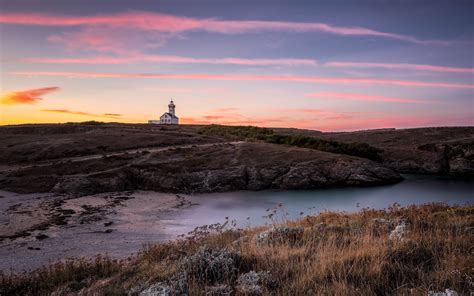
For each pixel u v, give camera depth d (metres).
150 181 59.78
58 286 9.01
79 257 23.38
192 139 93.50
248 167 64.06
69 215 38.38
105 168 63.25
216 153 73.69
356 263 6.85
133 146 83.81
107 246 26.62
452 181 68.25
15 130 113.94
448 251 7.50
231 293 6.27
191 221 36.09
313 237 9.59
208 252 7.99
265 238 10.10
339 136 151.38
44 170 61.59
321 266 6.79
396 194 53.34
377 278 6.18
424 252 7.58
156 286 6.53
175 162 67.00
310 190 58.62
